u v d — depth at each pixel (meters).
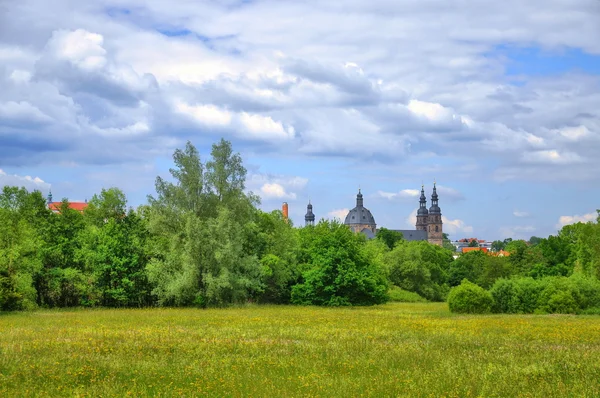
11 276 59.62
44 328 37.25
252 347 27.25
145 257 72.69
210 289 66.88
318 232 104.56
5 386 17.97
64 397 17.03
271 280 80.31
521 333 36.00
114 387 18.05
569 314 57.56
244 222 74.38
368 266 78.50
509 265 143.38
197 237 67.44
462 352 26.36
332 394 17.20
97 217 78.19
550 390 17.92
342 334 33.81
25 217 73.81
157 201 71.38
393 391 17.61
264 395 16.92
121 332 33.78
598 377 20.28
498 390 18.00
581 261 95.44
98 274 68.81
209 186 72.94
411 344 29.22
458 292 59.81
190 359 23.70
